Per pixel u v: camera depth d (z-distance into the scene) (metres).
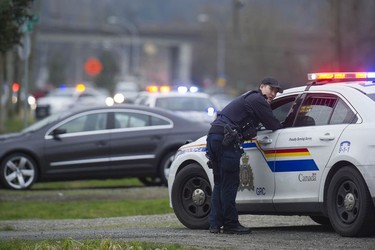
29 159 49.62
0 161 49.47
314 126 27.89
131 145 50.06
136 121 50.44
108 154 49.94
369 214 25.66
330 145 26.98
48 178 49.72
